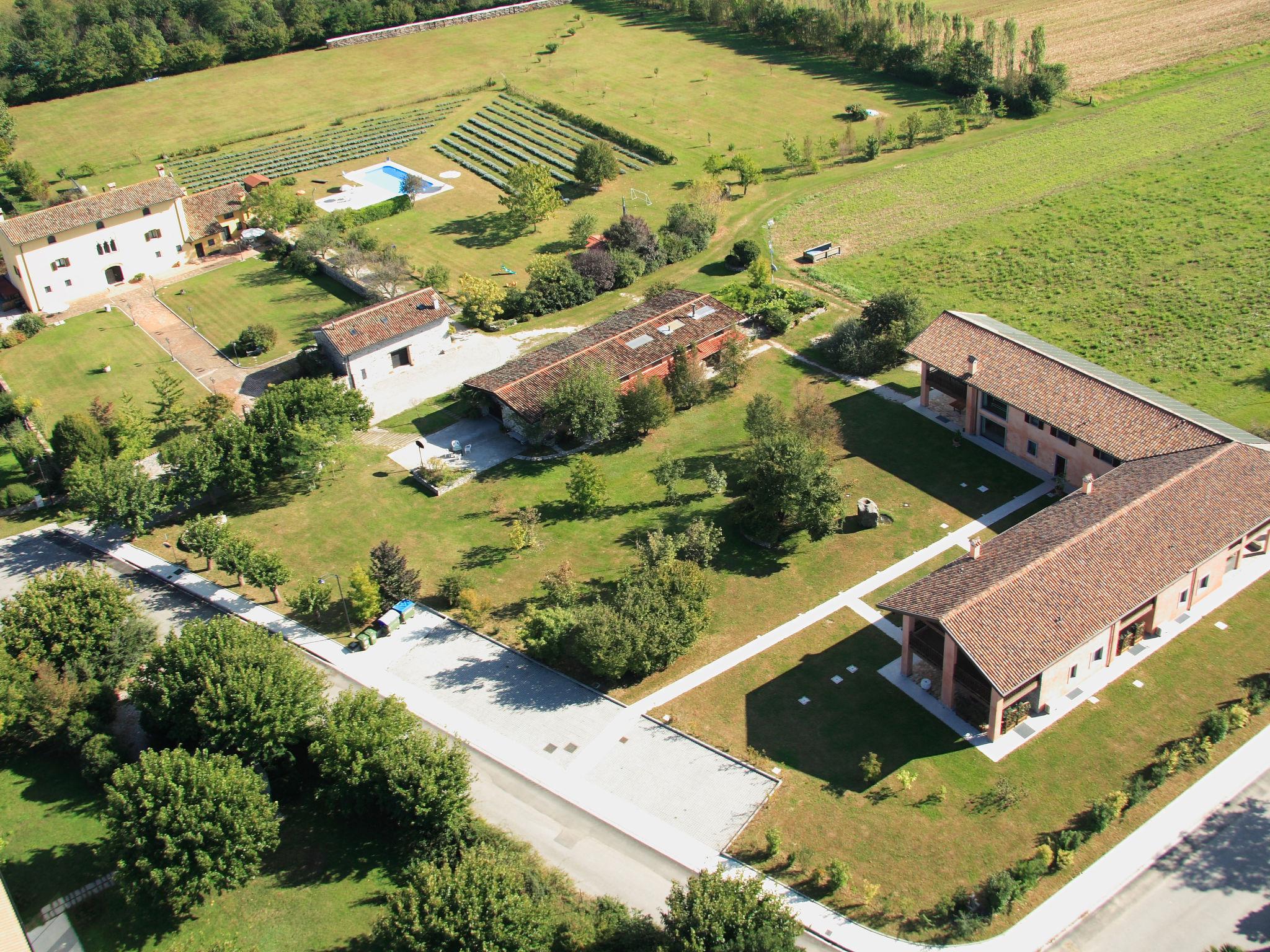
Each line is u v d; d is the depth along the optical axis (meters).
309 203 129.25
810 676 63.53
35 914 52.56
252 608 72.12
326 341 97.38
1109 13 183.88
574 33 199.75
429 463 85.69
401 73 184.75
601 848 54.25
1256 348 92.00
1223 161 126.50
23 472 88.00
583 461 77.44
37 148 159.50
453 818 53.72
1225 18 173.50
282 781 58.69
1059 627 58.03
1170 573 61.72
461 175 143.00
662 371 91.38
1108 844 52.75
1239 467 67.50
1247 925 49.00
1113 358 92.31
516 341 103.19
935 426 85.88
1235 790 55.00
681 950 44.94
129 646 65.06
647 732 60.59
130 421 87.06
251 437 80.69
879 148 139.88
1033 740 58.41
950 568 64.12
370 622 69.31
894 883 51.44
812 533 73.75
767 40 185.75
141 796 51.47
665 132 152.00
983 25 182.88
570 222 127.06
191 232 123.44
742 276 112.31
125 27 182.75
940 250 114.19
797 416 81.69
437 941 46.09
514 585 72.31
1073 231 115.06
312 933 51.00
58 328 110.50
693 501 79.25
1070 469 77.44
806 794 56.22
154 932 51.59
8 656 62.19
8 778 60.50
